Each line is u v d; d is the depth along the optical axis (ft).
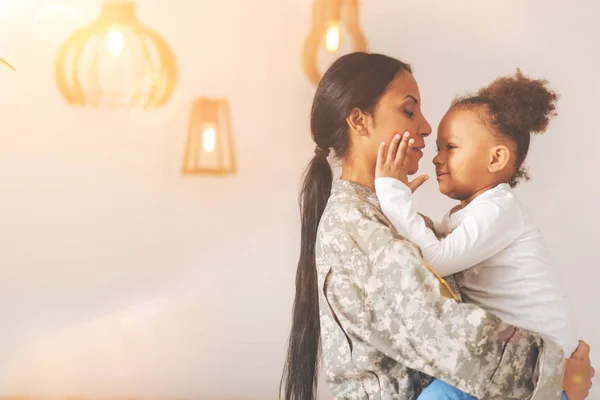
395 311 4.57
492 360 4.38
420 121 5.29
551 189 8.83
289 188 8.99
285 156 8.98
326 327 4.90
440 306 4.47
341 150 5.30
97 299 8.98
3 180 8.95
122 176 8.98
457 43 8.86
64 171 8.96
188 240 8.98
